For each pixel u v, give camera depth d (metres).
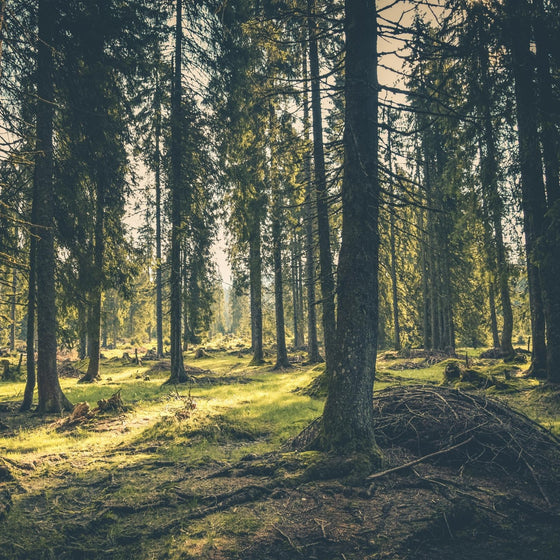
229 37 15.53
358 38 7.23
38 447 8.52
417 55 7.40
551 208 10.78
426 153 21.33
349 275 7.07
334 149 8.22
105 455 8.02
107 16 11.52
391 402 8.28
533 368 14.71
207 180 18.08
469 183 13.42
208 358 35.56
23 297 13.49
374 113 7.30
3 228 11.41
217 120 17.41
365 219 7.11
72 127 12.10
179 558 4.50
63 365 25.80
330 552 4.58
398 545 4.67
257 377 20.80
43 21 11.27
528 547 4.70
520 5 9.58
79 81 11.60
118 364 30.88
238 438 9.18
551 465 6.62
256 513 5.38
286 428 9.63
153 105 18.27
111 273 15.14
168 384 17.95
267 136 15.61
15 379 22.30
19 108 11.30
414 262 32.41
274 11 11.23
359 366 6.89
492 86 10.41
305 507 5.49
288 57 14.14
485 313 30.75
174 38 17.56
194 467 7.19
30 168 11.83
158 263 16.70
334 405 6.93
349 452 6.56
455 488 5.96
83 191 13.16
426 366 21.89
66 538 4.93
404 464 6.62
